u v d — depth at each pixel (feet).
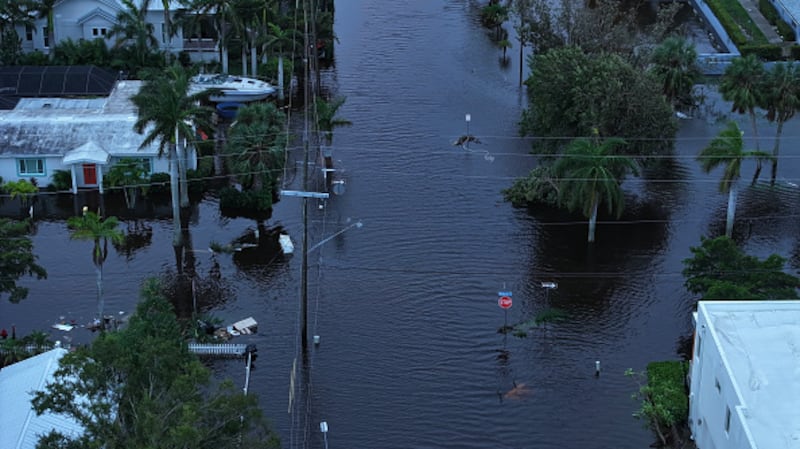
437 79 410.72
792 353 194.49
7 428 183.73
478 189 318.45
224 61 384.68
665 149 299.38
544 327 248.52
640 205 307.78
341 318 250.57
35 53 381.81
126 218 298.35
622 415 217.97
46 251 278.87
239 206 302.25
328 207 305.53
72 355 159.94
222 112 364.99
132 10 382.63
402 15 489.26
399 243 286.25
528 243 287.07
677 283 267.39
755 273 241.55
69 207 303.89
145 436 145.79
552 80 305.94
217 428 152.76
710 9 475.31
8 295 256.32
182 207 302.66
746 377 187.21
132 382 158.51
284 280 267.18
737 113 373.61
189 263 273.54
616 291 263.90
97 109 339.16
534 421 216.13
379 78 410.31
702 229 294.66
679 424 213.25
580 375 230.68
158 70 356.79
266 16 388.16
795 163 335.88
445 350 239.71
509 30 468.34
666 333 246.68
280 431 211.00
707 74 407.85
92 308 252.01
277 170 306.14
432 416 217.77
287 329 246.06
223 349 234.79
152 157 310.65
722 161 281.74
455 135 358.02
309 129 346.33
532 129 315.37
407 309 255.29
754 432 174.29
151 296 195.83
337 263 275.59
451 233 291.99
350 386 226.58
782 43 427.74
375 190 316.60
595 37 363.56
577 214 302.66
